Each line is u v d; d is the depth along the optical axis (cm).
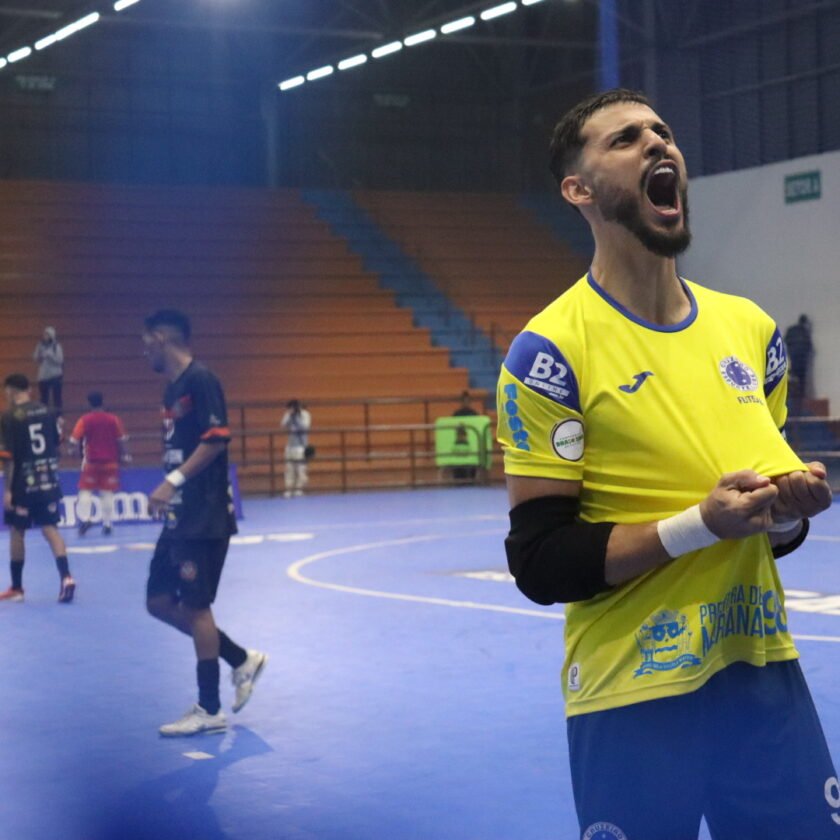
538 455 260
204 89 3725
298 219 3338
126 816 555
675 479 257
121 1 2536
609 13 3175
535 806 552
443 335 3038
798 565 1298
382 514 1988
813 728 270
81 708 759
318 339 2944
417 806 557
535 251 3416
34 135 3562
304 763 630
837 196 2717
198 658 698
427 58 3906
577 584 252
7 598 1204
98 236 3117
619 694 259
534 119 3809
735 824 270
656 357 261
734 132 3083
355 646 930
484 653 895
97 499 1975
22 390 1197
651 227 258
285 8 3441
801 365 2752
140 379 2744
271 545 1605
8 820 552
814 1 2873
